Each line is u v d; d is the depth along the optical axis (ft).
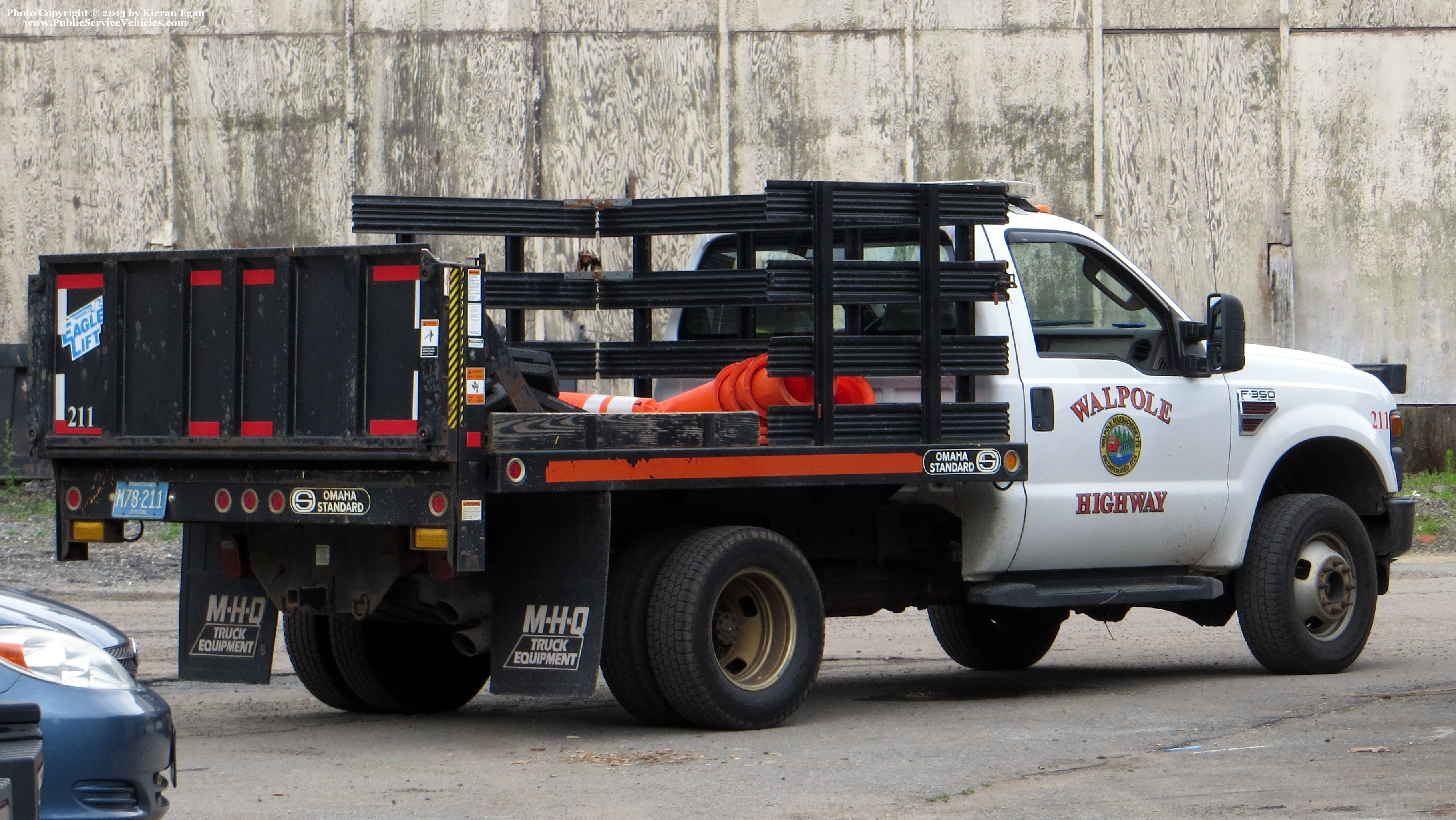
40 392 29.86
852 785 25.13
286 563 29.35
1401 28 89.92
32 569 60.39
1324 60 89.71
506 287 35.35
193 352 28.45
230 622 30.55
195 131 87.76
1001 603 33.50
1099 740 29.12
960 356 31.91
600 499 28.02
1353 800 23.80
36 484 79.77
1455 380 90.79
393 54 87.51
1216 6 89.25
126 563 61.93
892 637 48.11
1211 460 36.47
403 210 34.22
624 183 88.02
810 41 88.12
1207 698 34.37
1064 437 33.99
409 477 26.37
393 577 28.02
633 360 36.68
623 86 87.81
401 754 28.43
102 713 19.72
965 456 31.78
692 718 29.43
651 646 29.07
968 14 88.48
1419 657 40.98
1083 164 88.94
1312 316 90.17
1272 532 37.22
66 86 87.56
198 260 28.17
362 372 26.66
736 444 29.53
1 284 87.45
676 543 29.71
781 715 30.32
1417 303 90.58
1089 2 88.69
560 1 87.45
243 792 25.00
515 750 28.66
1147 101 89.20
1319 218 90.07
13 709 12.80
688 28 87.97
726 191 88.17
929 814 23.09
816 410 30.32
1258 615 37.09
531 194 87.66
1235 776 25.66
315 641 33.14
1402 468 40.81
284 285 27.35
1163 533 35.65
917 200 31.53
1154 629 49.14
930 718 32.07
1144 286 36.32
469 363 26.14
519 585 28.71
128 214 87.81
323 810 23.62
